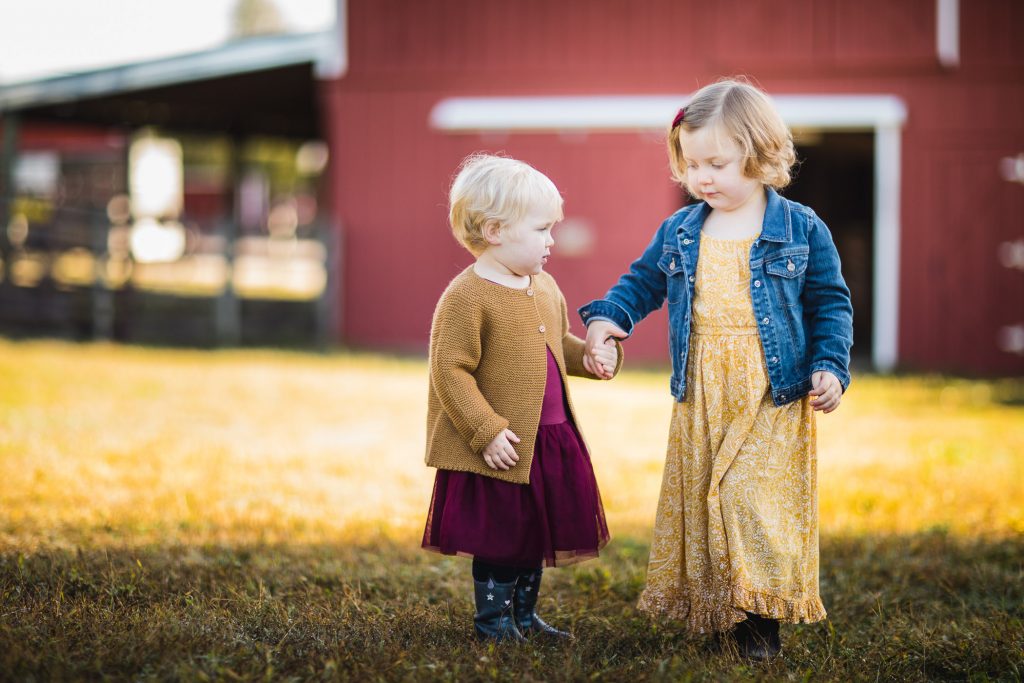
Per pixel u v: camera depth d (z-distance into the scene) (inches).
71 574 130.8
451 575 144.1
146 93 561.0
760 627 114.2
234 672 99.3
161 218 483.8
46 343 442.6
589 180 465.1
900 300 450.3
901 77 447.2
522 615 119.5
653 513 186.1
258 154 1277.1
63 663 97.9
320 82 502.0
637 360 453.4
